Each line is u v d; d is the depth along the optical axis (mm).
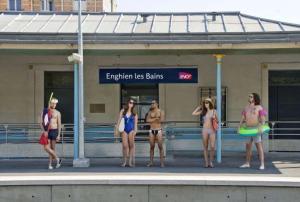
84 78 18516
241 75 18297
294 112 18469
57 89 18750
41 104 18562
